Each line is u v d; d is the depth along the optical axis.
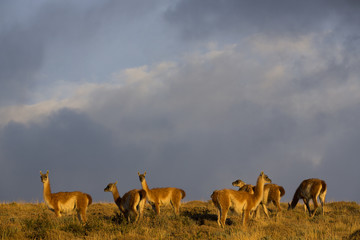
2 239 28.33
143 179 38.38
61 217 35.72
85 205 35.97
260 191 35.44
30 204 50.19
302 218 39.16
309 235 30.14
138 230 31.77
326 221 37.78
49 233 29.73
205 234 31.39
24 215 40.81
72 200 35.69
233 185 42.59
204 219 37.44
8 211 42.94
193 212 40.97
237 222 36.31
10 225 33.09
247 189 39.78
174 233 31.94
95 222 32.72
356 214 41.78
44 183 35.38
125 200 36.00
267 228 33.69
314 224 36.06
